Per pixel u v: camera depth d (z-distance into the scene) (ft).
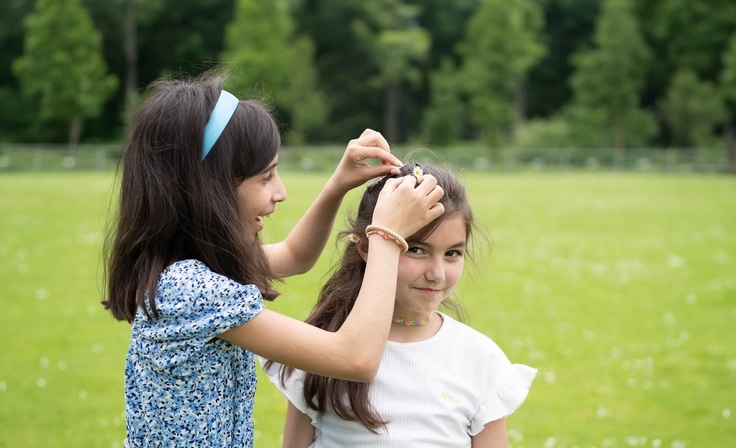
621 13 164.45
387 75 185.88
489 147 164.86
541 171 131.44
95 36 157.07
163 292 7.26
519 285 35.12
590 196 79.92
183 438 7.38
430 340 8.44
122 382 21.62
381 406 8.14
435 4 205.98
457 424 8.28
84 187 82.94
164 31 180.75
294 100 168.04
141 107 7.75
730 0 179.73
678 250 45.14
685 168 132.05
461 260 8.22
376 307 7.20
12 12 172.55
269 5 157.79
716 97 160.25
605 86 162.50
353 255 8.70
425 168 8.27
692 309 30.96
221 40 183.73
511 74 174.91
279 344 7.17
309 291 32.40
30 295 31.86
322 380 8.24
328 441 8.45
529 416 19.56
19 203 65.46
